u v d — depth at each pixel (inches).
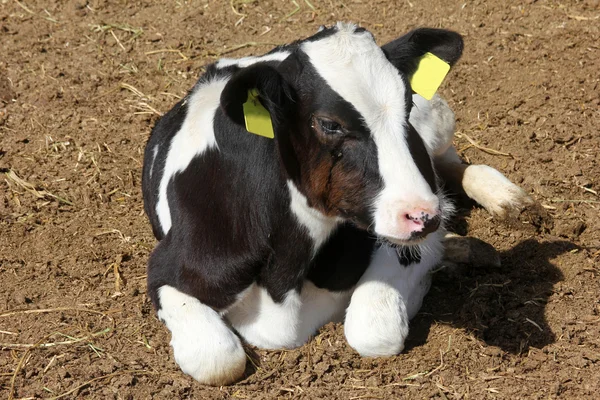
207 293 281.0
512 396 266.4
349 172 248.2
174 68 446.6
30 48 458.9
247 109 244.4
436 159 360.2
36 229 350.9
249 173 269.9
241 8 486.6
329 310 299.7
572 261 321.7
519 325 294.5
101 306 309.3
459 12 470.0
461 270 321.1
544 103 405.1
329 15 476.7
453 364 280.8
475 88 419.8
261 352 291.0
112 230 350.0
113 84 437.4
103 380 275.6
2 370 281.1
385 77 251.3
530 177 365.4
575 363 277.1
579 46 439.8
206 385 274.4
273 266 279.0
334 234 281.1
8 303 310.7
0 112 415.8
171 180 295.6
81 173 383.6
